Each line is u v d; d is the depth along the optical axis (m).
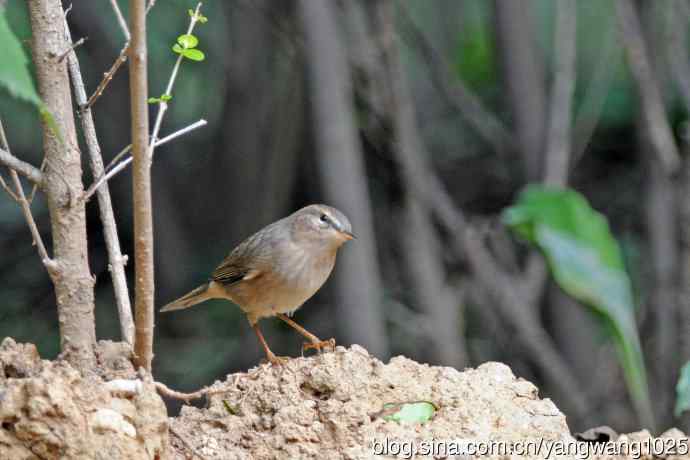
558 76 14.54
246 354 15.49
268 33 15.41
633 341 9.52
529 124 14.57
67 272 5.62
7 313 16.19
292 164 15.91
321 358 6.66
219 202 16.53
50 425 5.04
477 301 15.38
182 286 16.22
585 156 17.59
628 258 16.52
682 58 14.41
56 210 5.58
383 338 12.69
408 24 15.27
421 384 6.54
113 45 15.04
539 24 18.61
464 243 14.07
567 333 14.60
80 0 14.84
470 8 19.16
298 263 8.98
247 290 9.15
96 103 15.27
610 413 14.34
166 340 16.08
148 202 5.53
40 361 5.51
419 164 13.73
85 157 15.46
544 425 6.28
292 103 15.55
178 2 16.36
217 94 17.09
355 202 12.53
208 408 6.67
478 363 16.12
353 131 12.59
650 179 14.28
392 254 15.98
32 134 16.47
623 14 14.01
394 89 13.42
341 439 6.10
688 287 13.42
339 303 12.64
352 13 13.19
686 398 7.00
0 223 16.81
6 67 3.81
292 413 6.22
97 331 15.55
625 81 17.61
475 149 18.16
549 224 9.75
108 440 5.18
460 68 18.14
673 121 15.73
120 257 6.05
